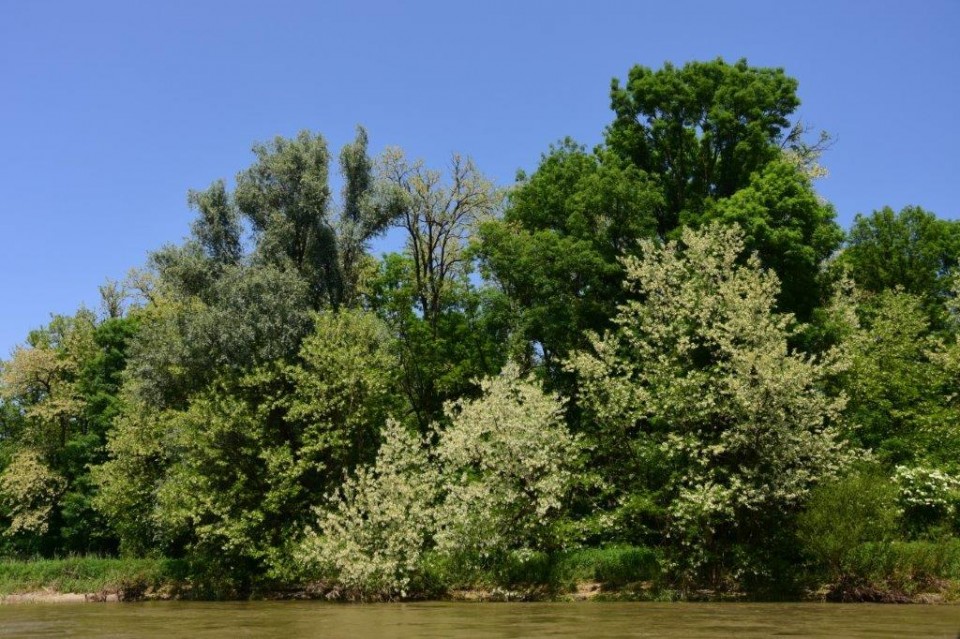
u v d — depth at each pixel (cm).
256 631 1642
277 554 2892
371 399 3219
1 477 4897
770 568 2317
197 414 3069
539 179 3678
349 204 3859
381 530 2575
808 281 2958
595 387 2586
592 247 3244
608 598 2344
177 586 3247
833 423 2730
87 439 4738
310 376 3088
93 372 5078
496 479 2453
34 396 5400
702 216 3125
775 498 2294
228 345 3170
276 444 3147
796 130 4247
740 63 3544
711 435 2433
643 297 3145
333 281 3753
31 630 1781
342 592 2634
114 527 4306
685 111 3488
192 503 2998
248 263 3622
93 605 2859
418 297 4044
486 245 3547
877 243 4769
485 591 2520
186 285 3678
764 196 2962
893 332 3556
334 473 3144
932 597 2095
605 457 2716
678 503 2317
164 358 3312
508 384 2630
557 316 3250
